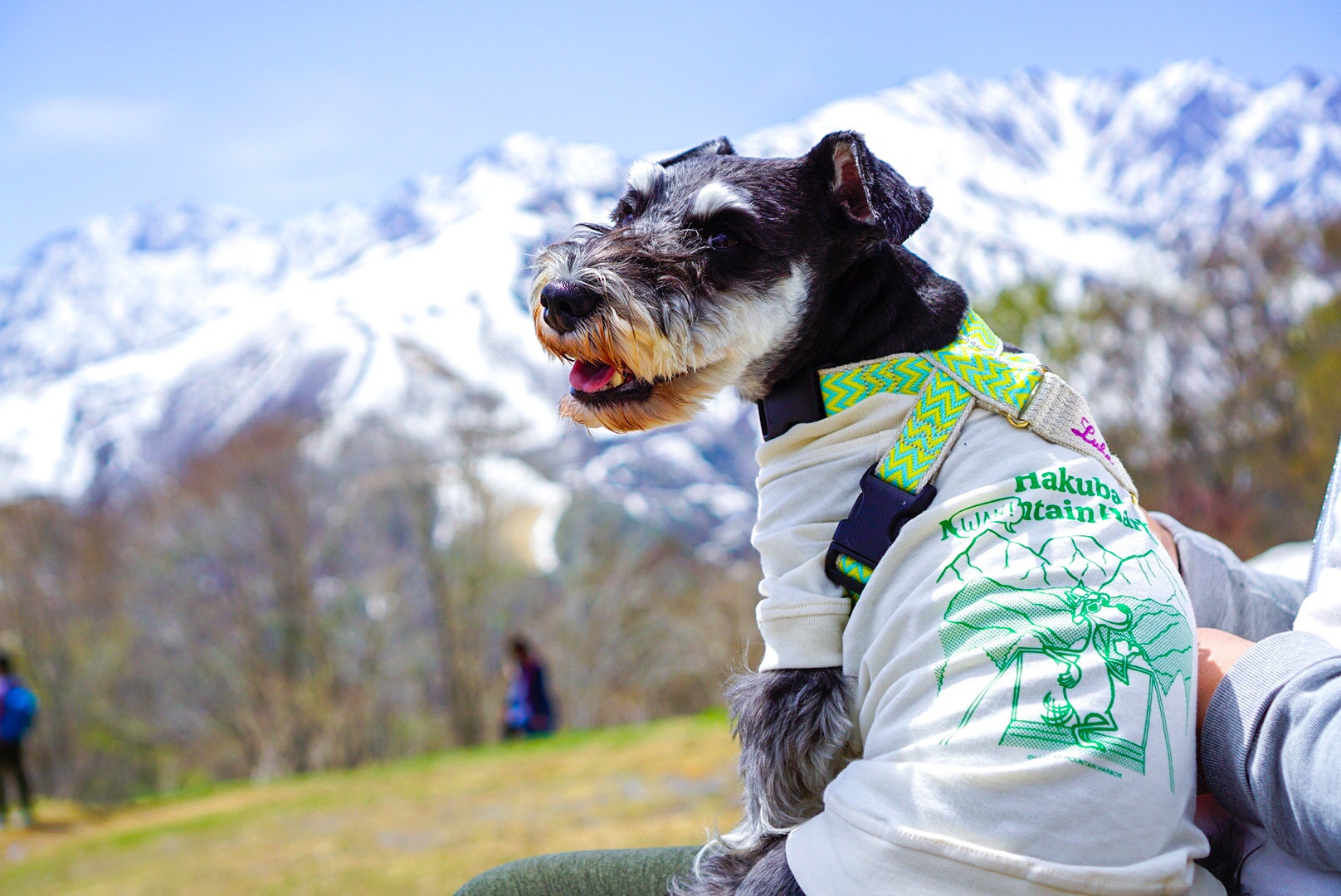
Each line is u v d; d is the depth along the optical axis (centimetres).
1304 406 2284
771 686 166
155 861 873
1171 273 2602
